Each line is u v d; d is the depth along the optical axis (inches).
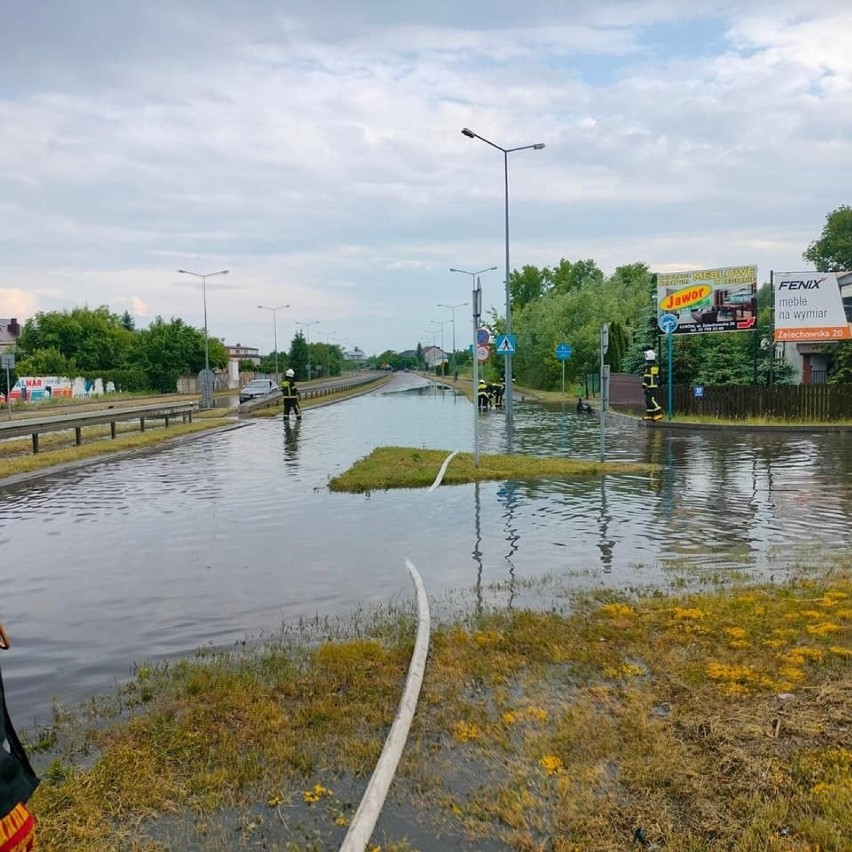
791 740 153.0
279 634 239.6
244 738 164.2
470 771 147.3
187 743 162.7
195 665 211.6
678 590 272.2
